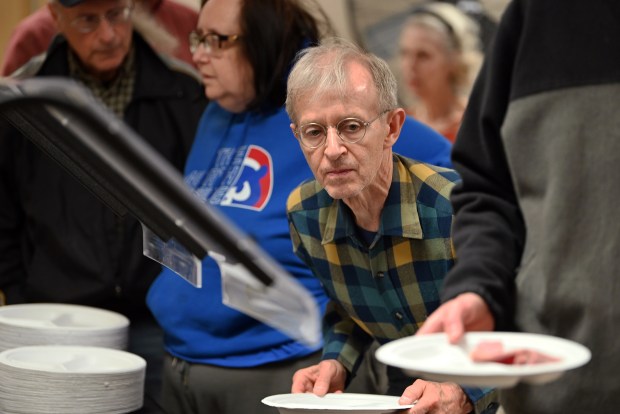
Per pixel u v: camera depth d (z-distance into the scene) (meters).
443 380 1.63
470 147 2.21
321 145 2.54
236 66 3.45
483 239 2.05
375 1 5.08
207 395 3.41
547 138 2.03
